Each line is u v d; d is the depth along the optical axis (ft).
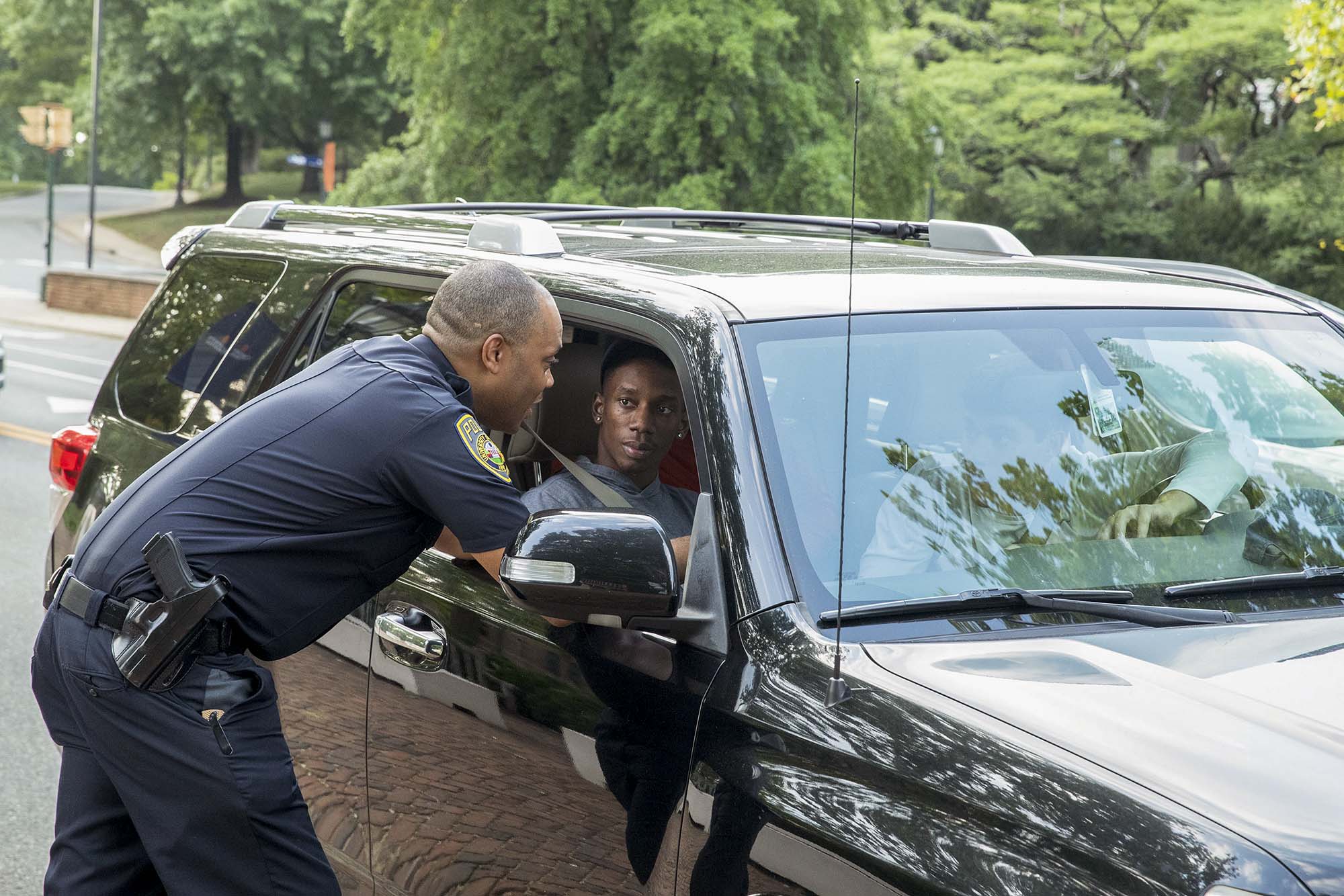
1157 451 8.67
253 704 8.48
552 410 10.39
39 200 247.09
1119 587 7.92
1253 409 9.12
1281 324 9.91
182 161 215.31
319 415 8.40
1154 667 6.78
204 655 8.31
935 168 74.95
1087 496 8.31
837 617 7.22
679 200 64.28
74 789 8.90
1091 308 9.34
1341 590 8.09
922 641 7.11
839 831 6.37
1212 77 118.42
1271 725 6.19
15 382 62.23
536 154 71.00
